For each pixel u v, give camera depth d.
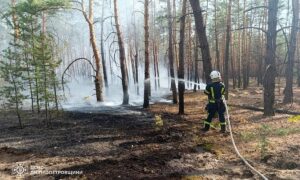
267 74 13.10
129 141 9.34
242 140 9.16
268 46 13.02
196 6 12.65
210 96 10.51
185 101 20.64
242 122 11.83
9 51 12.40
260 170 6.70
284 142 8.73
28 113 15.94
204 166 7.00
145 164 7.17
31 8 17.19
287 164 7.06
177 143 8.98
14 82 12.19
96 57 20.95
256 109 14.95
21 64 12.37
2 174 6.82
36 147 9.05
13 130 11.72
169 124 11.97
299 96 21.61
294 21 18.70
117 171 6.75
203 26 12.66
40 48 12.38
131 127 11.52
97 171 6.79
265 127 9.51
